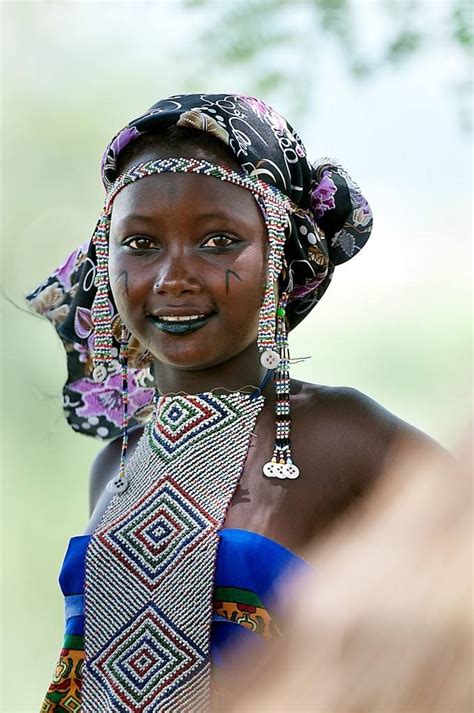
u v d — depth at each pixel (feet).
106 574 13.48
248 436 14.01
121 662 13.08
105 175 14.66
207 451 13.96
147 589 13.17
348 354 46.73
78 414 17.48
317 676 5.97
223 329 13.58
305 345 47.47
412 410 43.62
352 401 14.37
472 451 5.60
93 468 16.80
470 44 22.30
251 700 11.21
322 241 15.10
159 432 14.30
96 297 14.79
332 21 23.11
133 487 14.20
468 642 5.47
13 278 48.93
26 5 52.70
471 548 5.53
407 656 5.57
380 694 5.58
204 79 24.64
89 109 54.95
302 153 14.96
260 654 12.45
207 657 12.70
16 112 55.42
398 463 13.55
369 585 5.94
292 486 13.55
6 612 42.04
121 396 16.67
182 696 12.64
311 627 7.07
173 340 13.69
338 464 13.71
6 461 47.88
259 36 23.68
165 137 13.91
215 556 12.93
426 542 5.66
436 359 44.96
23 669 39.14
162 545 13.30
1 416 48.42
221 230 13.52
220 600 12.85
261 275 13.71
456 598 5.52
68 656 13.74
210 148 13.80
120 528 13.64
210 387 14.42
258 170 13.84
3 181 55.42
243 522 13.26
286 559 12.85
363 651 5.74
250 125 14.10
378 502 12.46
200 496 13.57
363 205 15.56
